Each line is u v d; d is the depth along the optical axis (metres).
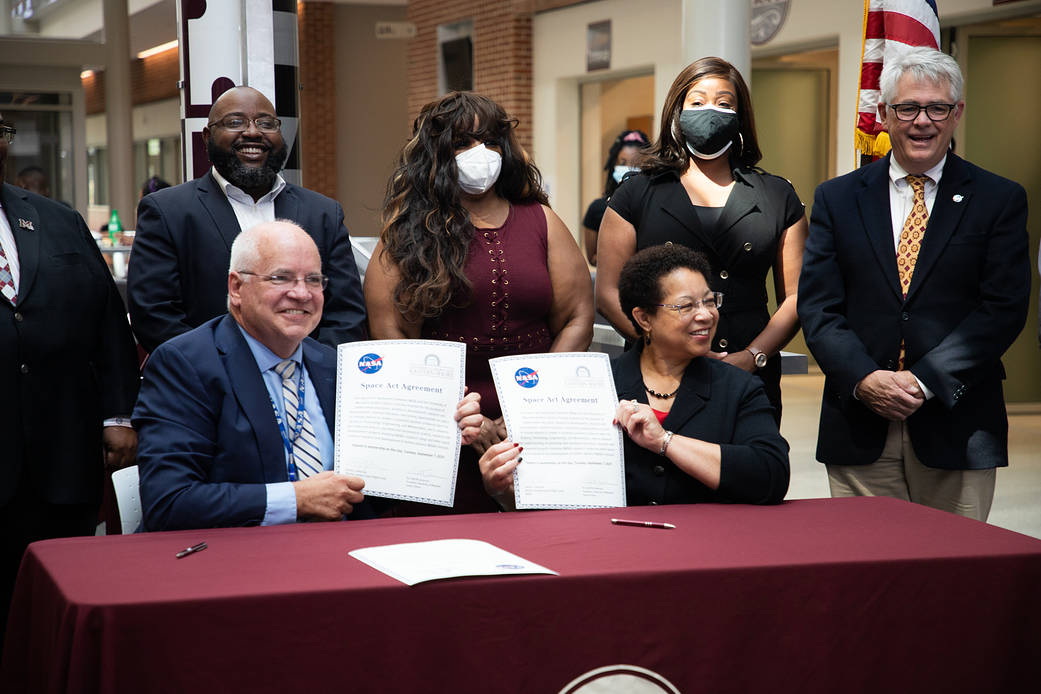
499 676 2.01
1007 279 3.11
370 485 2.51
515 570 2.02
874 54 3.87
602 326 4.34
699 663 2.09
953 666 2.19
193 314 3.23
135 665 1.85
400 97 17.50
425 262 3.11
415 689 1.97
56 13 14.05
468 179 3.15
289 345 2.60
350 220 17.48
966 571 2.18
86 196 14.62
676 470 2.66
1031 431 7.10
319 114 17.12
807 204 9.74
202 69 4.39
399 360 2.58
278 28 4.68
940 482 3.22
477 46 13.76
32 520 2.93
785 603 2.11
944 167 3.22
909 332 3.15
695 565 2.09
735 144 3.56
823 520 2.44
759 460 2.59
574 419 2.59
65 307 2.97
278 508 2.43
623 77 11.83
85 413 3.02
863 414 3.23
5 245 2.93
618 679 2.06
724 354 3.38
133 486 2.68
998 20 7.42
